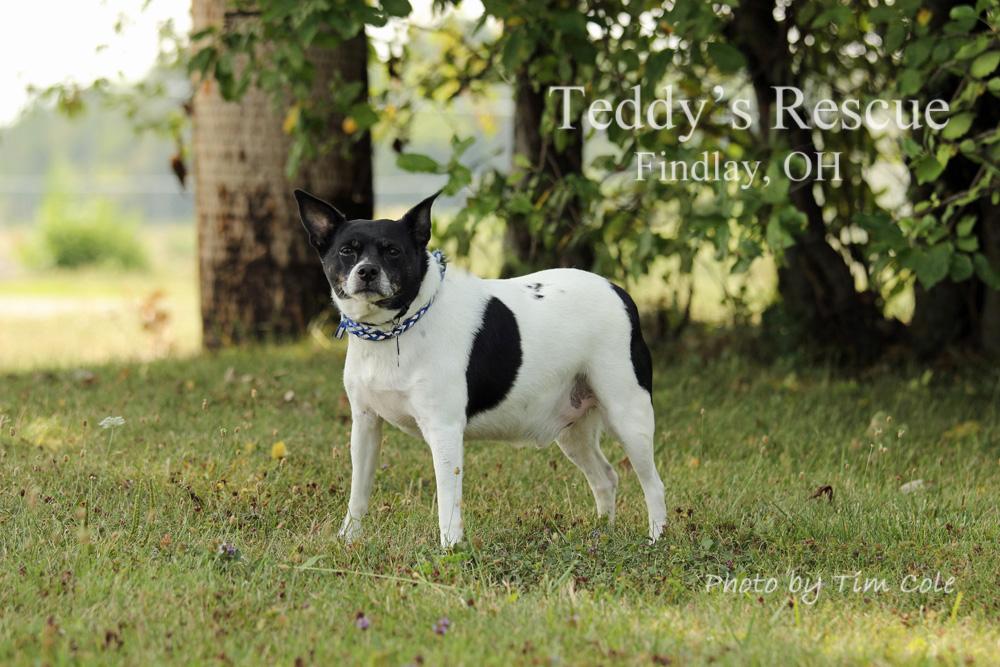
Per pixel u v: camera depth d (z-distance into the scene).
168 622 5.29
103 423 7.22
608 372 6.79
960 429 9.58
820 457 8.90
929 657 5.01
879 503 7.54
